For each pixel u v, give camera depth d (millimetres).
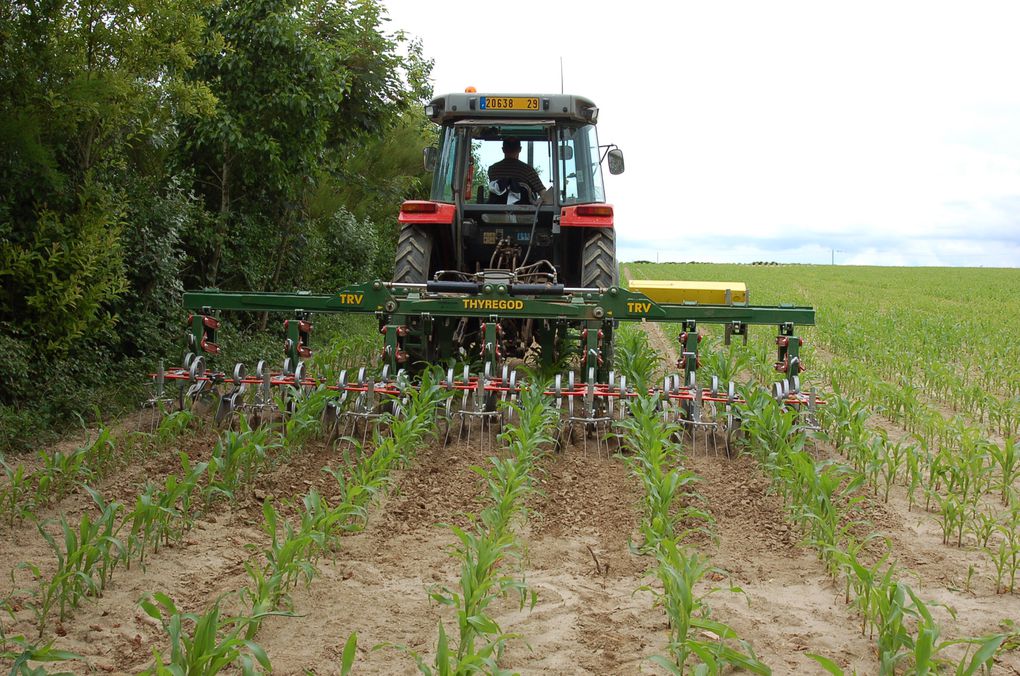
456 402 7375
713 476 6148
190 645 3053
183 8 8250
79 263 7348
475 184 8703
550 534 5082
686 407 6758
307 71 11094
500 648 3488
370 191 18516
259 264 12523
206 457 6191
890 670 3305
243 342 10961
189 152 11148
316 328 13609
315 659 3518
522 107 8312
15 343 6949
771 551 4887
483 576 3701
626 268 61969
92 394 7539
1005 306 29031
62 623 3705
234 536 4852
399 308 7082
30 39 7203
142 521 4387
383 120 14461
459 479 5930
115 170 8773
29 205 7641
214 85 10891
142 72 7957
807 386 10102
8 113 7012
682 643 3299
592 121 8477
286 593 3984
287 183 11477
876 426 8523
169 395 7781
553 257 8742
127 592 4055
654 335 17250
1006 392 10984
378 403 6934
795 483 5285
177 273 9961
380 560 4590
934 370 10711
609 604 4141
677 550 3797
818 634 3848
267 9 10781
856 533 5145
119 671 3375
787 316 7086
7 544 4570
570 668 3504
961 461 5656
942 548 4992
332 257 15992
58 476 5418
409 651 3264
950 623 3979
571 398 6703
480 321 8898
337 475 4891
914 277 53531
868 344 14758
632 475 6027
